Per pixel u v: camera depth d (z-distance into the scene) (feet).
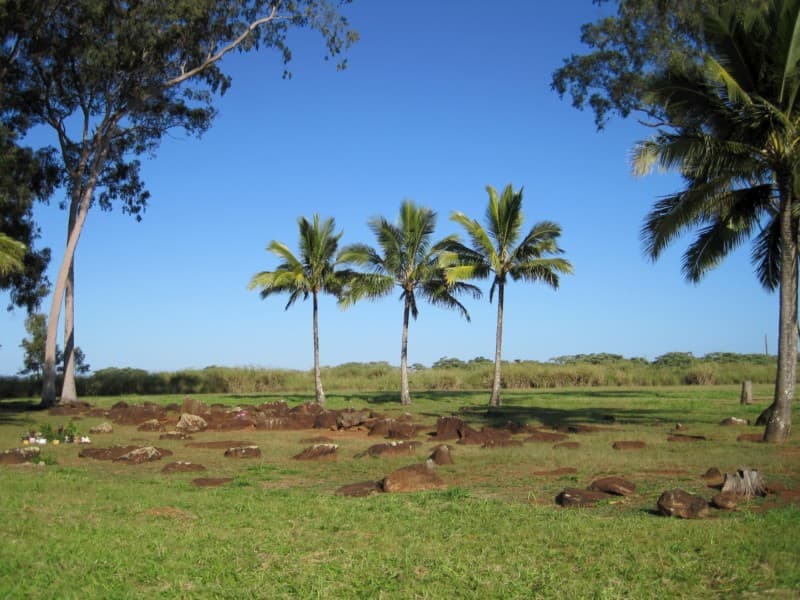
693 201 58.70
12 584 21.83
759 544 24.84
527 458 49.83
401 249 112.98
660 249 62.03
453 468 46.44
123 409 88.94
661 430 69.87
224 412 86.07
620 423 78.38
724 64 56.13
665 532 27.02
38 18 96.78
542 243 104.42
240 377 167.53
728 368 184.44
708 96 56.49
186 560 24.47
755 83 55.72
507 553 24.97
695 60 80.79
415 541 26.76
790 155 54.65
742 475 35.17
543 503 34.81
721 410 95.66
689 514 30.37
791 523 27.84
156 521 30.17
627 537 26.45
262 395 147.43
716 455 50.14
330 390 167.22
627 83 88.38
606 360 268.00
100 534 27.53
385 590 21.63
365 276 111.65
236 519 30.50
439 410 103.14
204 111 117.70
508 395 139.74
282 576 22.88
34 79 107.65
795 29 51.29
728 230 67.26
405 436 66.64
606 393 143.33
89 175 117.91
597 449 54.70
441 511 31.94
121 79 106.22
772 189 60.59
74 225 112.27
